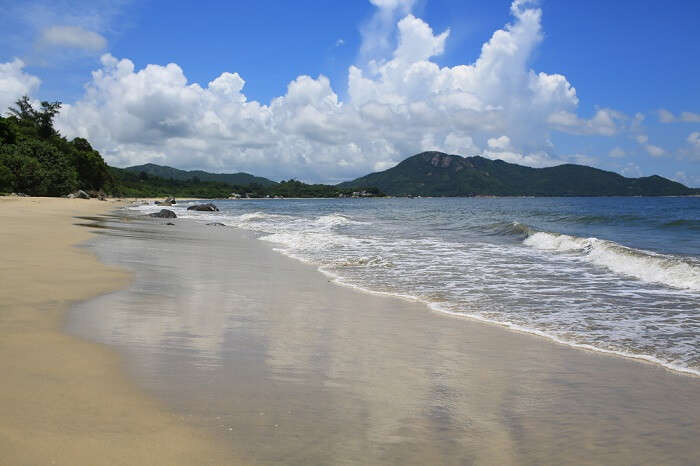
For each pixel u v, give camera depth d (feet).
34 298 25.75
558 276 40.73
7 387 13.70
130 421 12.19
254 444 11.47
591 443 12.37
